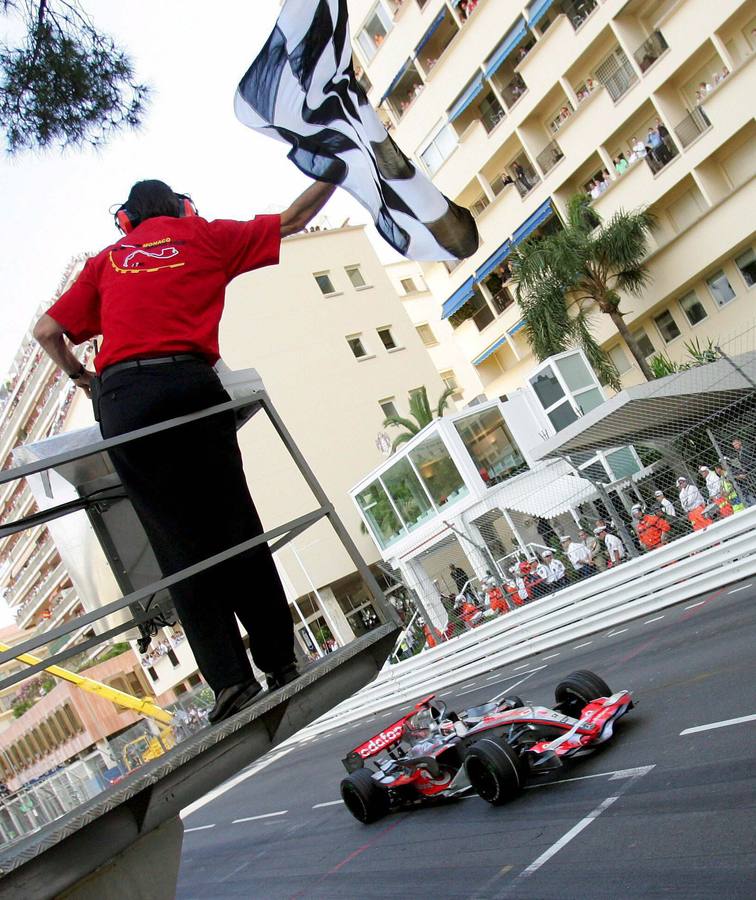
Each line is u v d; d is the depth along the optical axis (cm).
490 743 880
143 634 388
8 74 494
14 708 3091
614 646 1281
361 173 306
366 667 269
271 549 276
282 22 296
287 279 3672
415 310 4859
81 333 277
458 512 2225
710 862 540
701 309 2530
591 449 1505
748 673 847
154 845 272
